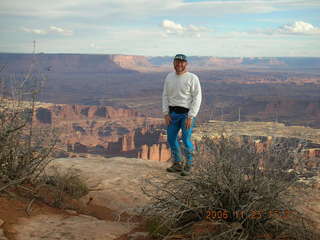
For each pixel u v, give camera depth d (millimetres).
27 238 3178
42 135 4418
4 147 4152
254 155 3295
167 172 6039
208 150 3416
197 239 3027
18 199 4051
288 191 3246
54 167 6285
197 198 3381
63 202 4492
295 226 3217
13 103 4125
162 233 3332
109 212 4566
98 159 7523
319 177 3033
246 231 3162
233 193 3209
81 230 3500
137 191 5184
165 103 6410
